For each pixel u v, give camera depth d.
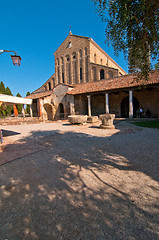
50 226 1.69
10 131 8.88
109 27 4.50
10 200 2.20
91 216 1.83
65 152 4.53
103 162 3.65
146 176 2.87
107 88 15.79
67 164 3.58
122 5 3.55
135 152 4.30
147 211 1.90
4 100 6.56
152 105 16.69
